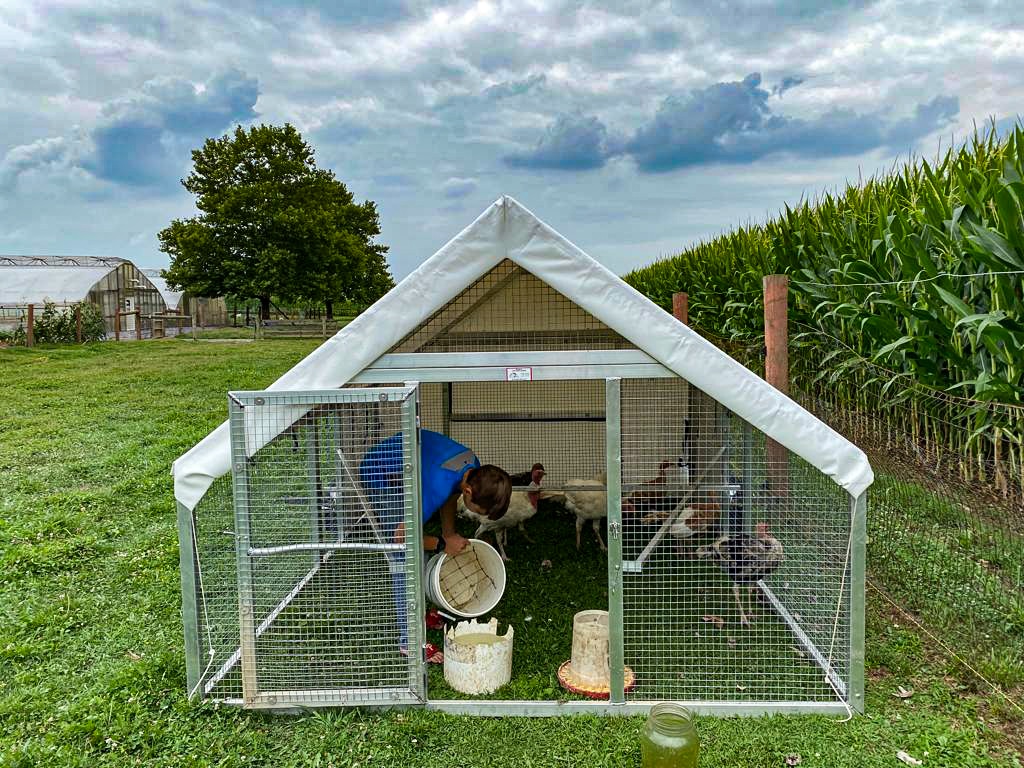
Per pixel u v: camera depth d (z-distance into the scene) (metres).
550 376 3.41
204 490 3.38
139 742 3.17
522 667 3.83
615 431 3.32
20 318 24.91
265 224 37.19
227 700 3.46
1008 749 3.07
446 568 4.40
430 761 3.04
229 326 50.81
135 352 23.80
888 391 5.54
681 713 2.88
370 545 3.32
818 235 6.87
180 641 4.09
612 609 3.35
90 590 4.85
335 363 3.39
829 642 3.68
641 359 3.37
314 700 3.37
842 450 3.23
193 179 39.94
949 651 3.81
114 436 9.97
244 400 3.22
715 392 3.31
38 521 6.14
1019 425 4.18
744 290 8.27
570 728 3.26
